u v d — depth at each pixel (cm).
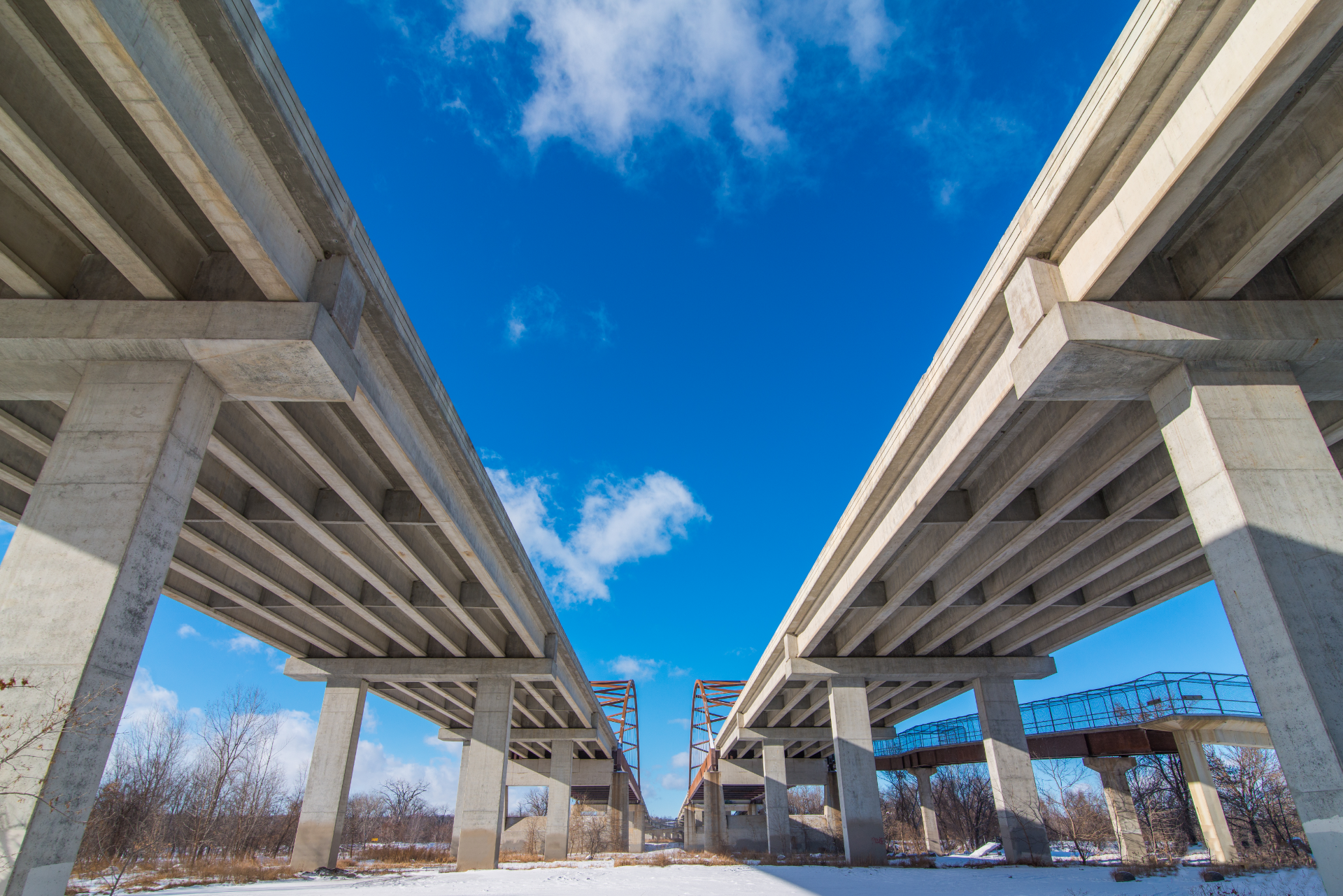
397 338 1320
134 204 988
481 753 2791
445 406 1589
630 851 6266
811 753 5784
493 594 2242
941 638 2828
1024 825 2819
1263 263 1016
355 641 2783
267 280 1023
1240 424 1031
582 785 5656
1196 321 1066
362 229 1171
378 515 1728
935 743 4925
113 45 685
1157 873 2102
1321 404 1398
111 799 3266
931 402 1533
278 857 3750
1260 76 753
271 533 1839
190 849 3309
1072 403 1404
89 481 956
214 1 747
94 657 853
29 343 1029
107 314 1045
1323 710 845
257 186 952
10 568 898
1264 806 3834
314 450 1402
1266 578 923
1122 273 1035
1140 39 840
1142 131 920
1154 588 2438
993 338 1330
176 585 2256
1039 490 1795
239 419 1438
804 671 2972
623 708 7519
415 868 3159
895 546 1956
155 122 769
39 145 784
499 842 2694
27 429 1332
